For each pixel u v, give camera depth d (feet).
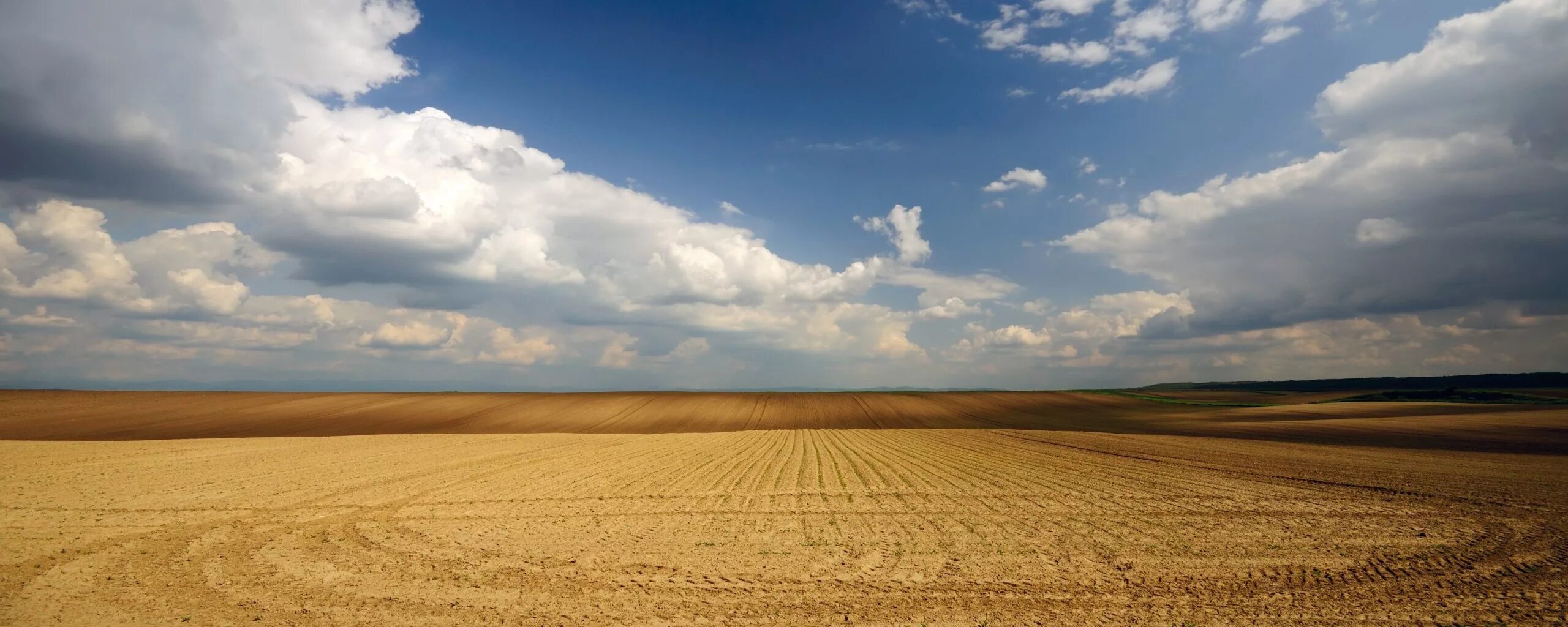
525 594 28.91
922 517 46.50
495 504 51.49
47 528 41.91
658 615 26.32
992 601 28.09
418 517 46.26
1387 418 165.07
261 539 39.22
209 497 53.88
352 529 42.19
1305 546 37.42
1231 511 48.24
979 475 69.46
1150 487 60.13
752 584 30.50
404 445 107.45
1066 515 46.98
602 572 32.42
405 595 28.71
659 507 50.44
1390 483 62.34
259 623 25.21
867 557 35.14
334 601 27.94
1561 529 41.86
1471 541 38.73
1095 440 121.19
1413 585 30.07
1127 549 36.88
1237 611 26.68
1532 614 26.16
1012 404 227.20
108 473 67.46
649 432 153.28
